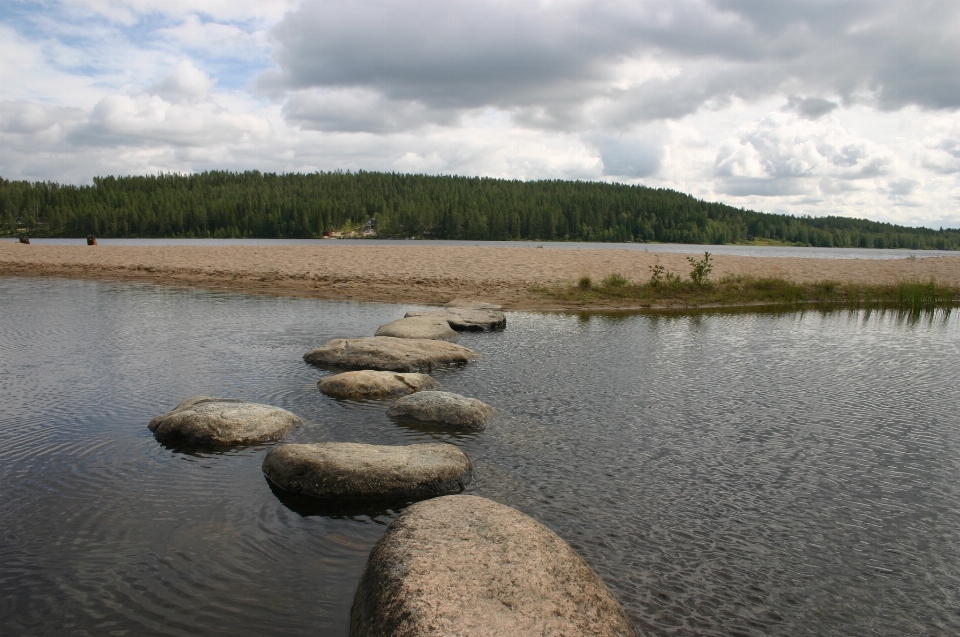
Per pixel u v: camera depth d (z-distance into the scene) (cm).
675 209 14900
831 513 628
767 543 568
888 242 17425
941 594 501
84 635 431
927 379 1153
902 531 596
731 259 3744
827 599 490
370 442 796
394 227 13688
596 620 408
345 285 2469
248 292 2264
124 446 770
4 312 1753
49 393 984
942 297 2436
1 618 448
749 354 1365
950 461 764
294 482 647
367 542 561
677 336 1583
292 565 521
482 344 1447
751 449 795
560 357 1312
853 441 828
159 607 462
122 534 565
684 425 884
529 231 13450
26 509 609
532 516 604
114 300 2019
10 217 12488
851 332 1669
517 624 385
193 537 562
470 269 3009
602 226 14200
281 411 844
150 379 1074
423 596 397
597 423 886
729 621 459
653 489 673
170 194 14450
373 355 1180
